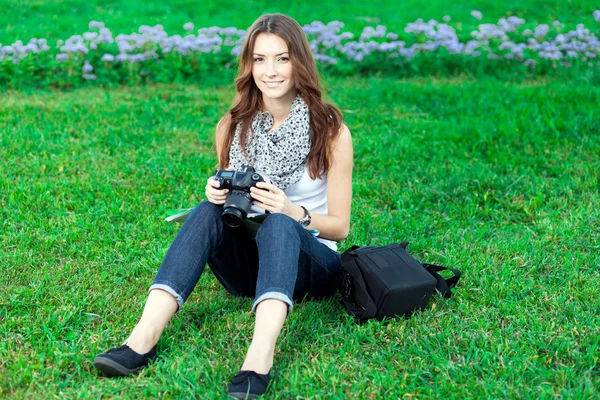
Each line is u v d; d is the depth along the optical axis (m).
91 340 2.99
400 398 2.58
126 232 4.22
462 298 3.38
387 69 9.38
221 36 10.46
